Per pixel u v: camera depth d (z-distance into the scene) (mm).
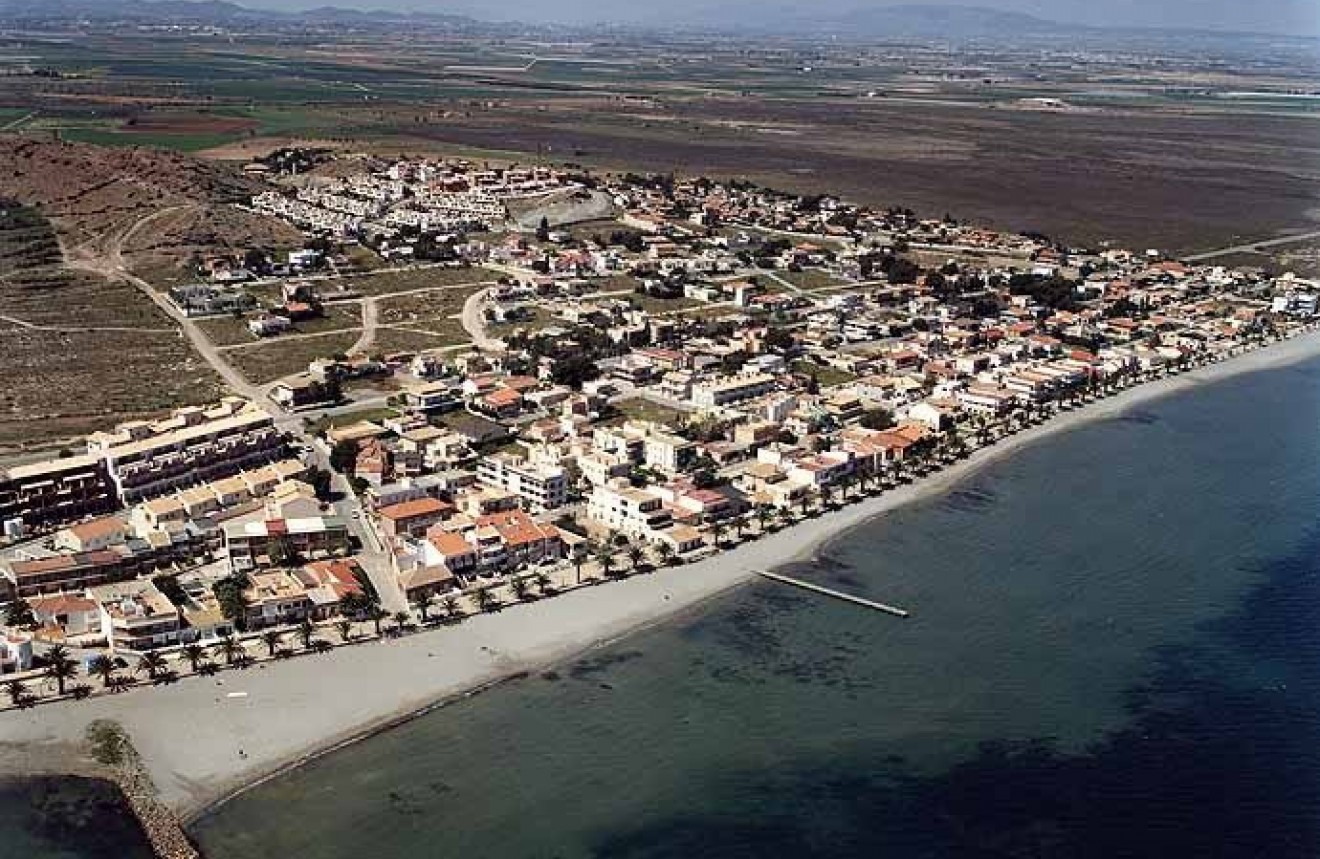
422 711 158125
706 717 159875
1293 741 156000
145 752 147250
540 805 141500
